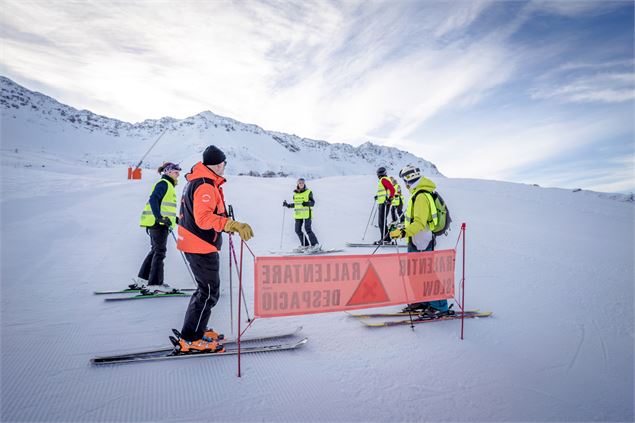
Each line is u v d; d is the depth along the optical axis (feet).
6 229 23.73
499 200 48.32
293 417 7.07
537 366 9.57
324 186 71.26
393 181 30.83
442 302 12.77
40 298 13.33
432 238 12.96
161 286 14.47
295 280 9.81
